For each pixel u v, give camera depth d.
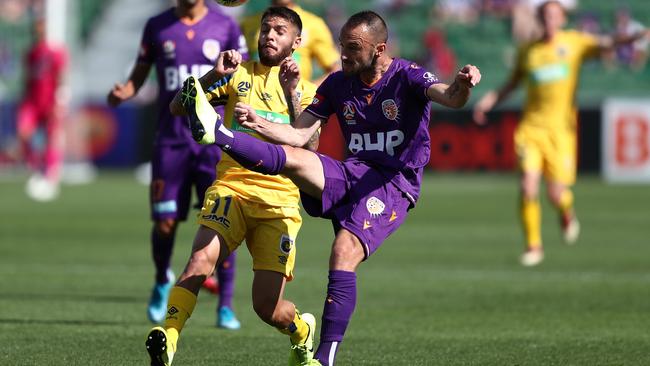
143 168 87.31
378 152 20.38
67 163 87.12
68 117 86.88
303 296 32.88
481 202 67.94
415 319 28.88
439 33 96.19
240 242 20.91
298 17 21.80
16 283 35.38
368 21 19.69
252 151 18.91
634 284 35.94
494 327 27.53
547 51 43.62
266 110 22.05
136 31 106.31
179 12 29.03
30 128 70.56
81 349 23.73
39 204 65.94
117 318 28.67
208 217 20.55
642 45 97.94
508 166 83.38
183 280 19.80
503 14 103.56
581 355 23.48
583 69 98.81
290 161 19.31
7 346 24.02
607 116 82.56
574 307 31.05
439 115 85.12
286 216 20.91
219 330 27.22
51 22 79.31
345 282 19.09
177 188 28.61
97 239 48.69
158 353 18.33
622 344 24.92
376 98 20.22
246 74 22.17
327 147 80.44
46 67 69.94
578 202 67.94
